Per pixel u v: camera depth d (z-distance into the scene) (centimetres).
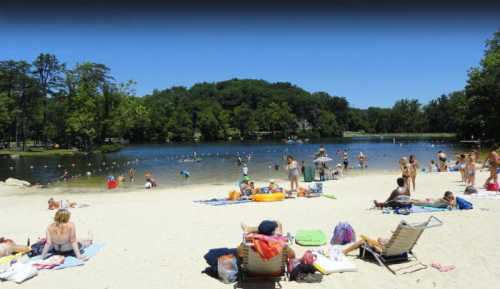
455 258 861
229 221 1268
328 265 809
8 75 7712
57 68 8106
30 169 4166
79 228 1216
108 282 762
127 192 2356
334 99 17950
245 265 741
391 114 17662
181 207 1584
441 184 2219
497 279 747
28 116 7981
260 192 1798
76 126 7119
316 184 1873
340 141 11925
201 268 831
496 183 1741
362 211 1369
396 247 814
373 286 726
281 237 780
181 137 13138
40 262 845
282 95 17125
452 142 8988
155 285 745
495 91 7125
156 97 16538
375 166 4088
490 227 1093
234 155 6125
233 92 16812
